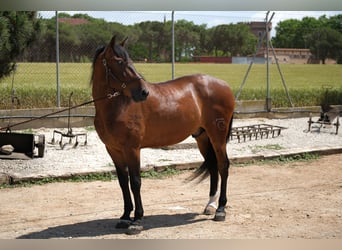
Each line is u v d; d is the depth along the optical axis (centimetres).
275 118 1452
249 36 1784
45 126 1179
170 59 1602
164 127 525
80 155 895
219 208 564
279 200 648
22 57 1285
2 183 712
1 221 550
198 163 843
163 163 820
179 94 542
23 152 868
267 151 964
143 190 701
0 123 1123
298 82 1805
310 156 955
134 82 482
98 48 509
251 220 557
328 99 1623
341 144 1064
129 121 495
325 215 577
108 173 773
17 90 1250
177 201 645
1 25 863
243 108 1434
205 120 568
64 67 1322
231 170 838
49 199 647
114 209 603
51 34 1302
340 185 737
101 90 501
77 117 1212
